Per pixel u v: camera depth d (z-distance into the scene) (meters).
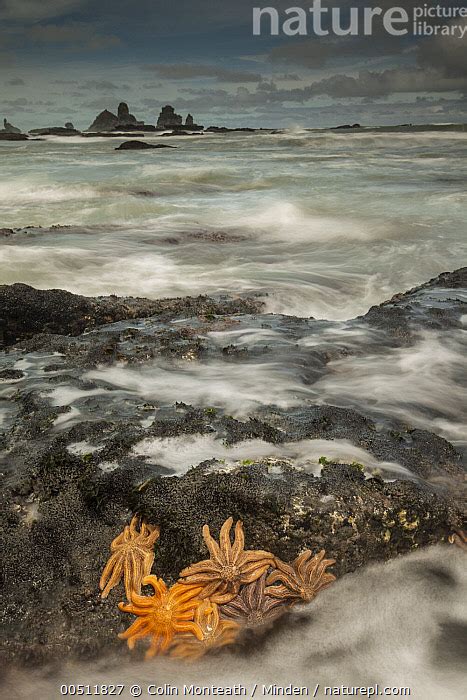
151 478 1.48
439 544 1.52
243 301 3.59
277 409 1.89
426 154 16.14
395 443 1.72
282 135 30.97
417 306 2.94
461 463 1.72
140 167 13.19
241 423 1.73
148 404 1.88
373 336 2.59
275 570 1.36
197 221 6.64
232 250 5.47
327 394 2.09
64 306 3.09
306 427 1.76
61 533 1.43
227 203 8.01
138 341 2.42
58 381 2.05
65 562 1.39
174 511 1.41
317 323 2.76
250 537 1.40
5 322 3.00
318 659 1.34
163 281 4.48
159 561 1.38
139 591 1.31
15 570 1.38
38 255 4.82
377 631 1.39
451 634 1.41
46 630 1.32
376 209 7.55
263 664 1.31
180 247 5.41
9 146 24.42
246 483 1.44
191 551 1.37
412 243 5.88
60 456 1.57
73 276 4.51
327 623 1.38
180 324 2.70
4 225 6.71
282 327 2.69
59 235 5.55
